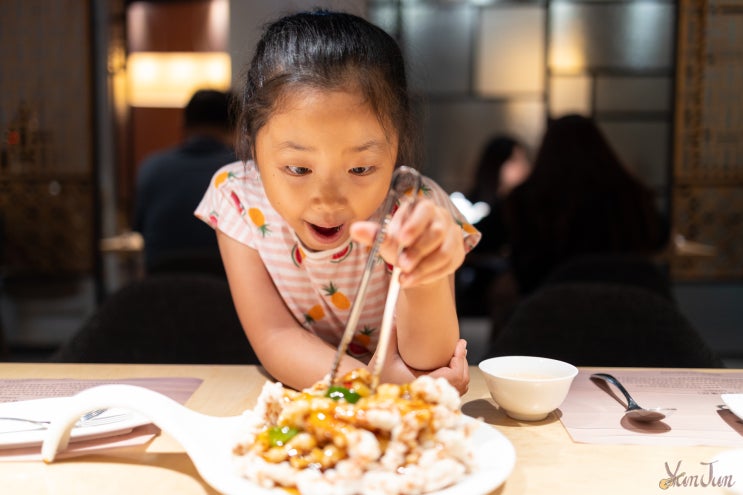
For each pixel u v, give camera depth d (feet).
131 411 2.91
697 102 16.40
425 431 2.27
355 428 2.20
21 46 16.40
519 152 14.88
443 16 17.02
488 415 3.18
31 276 16.78
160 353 4.70
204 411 3.22
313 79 2.91
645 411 3.01
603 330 4.56
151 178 10.45
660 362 4.49
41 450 2.76
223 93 10.51
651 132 16.78
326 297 3.83
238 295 3.81
